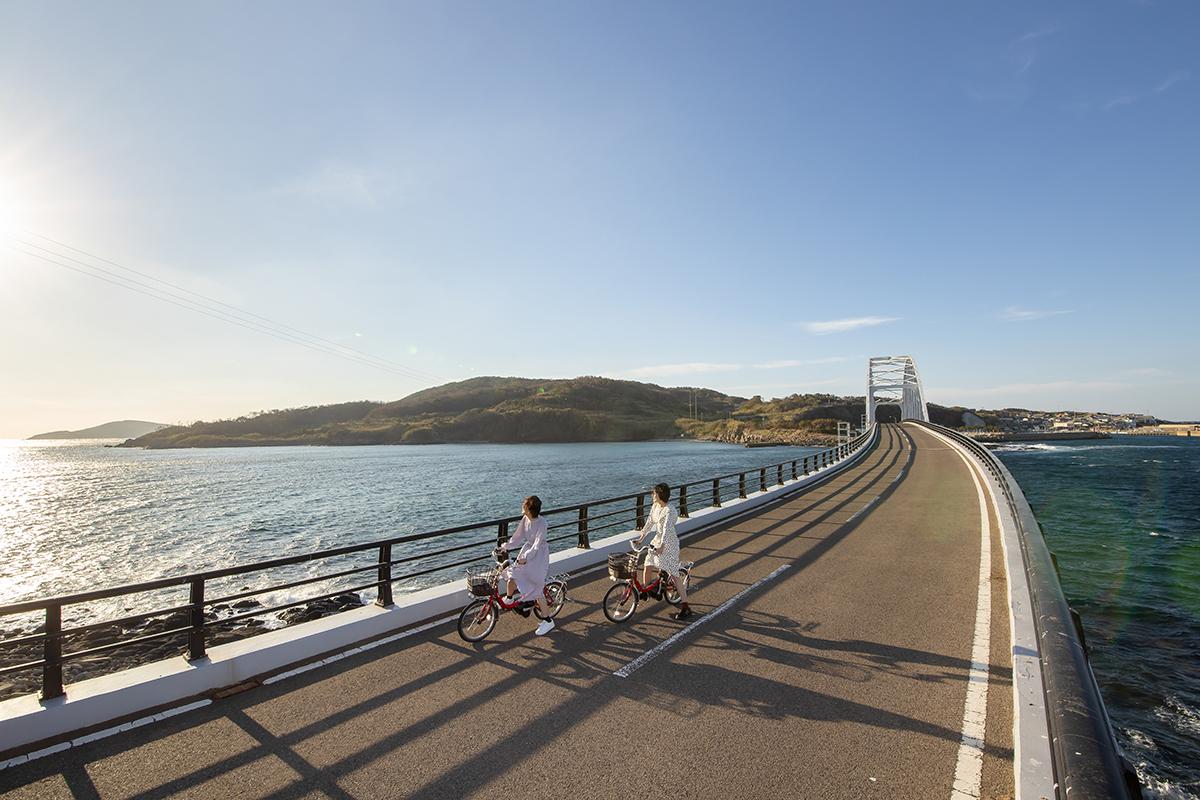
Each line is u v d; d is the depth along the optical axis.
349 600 17.81
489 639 6.80
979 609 7.86
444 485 58.66
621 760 4.27
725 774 4.09
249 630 15.22
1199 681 11.05
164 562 26.50
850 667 5.96
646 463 92.12
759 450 147.75
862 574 9.80
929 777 4.04
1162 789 7.75
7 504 49.91
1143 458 91.62
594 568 10.39
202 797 3.84
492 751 4.40
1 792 3.88
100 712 4.76
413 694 5.35
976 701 5.19
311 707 5.09
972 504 18.28
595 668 5.96
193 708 5.04
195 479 74.50
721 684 5.57
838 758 4.29
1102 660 12.14
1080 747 2.22
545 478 65.69
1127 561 21.48
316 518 38.03
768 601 8.29
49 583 23.48
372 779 4.04
